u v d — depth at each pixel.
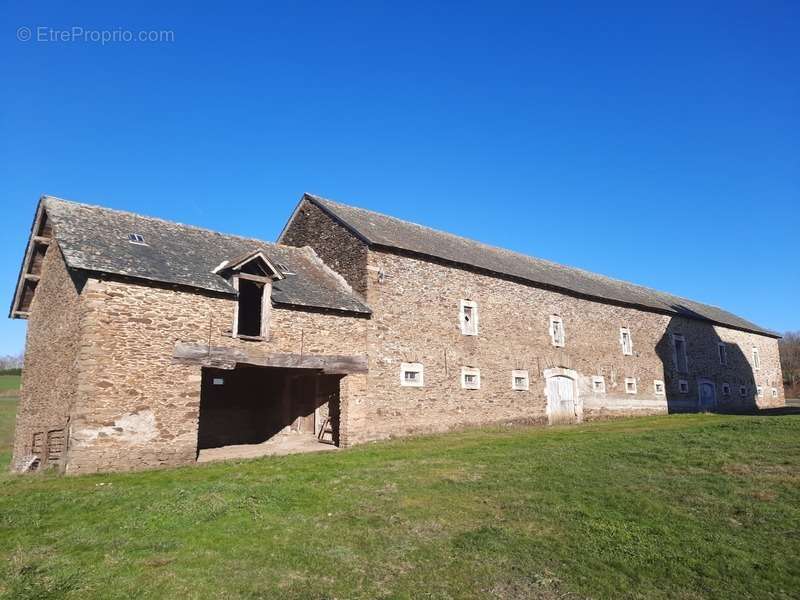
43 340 14.89
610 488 8.46
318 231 19.34
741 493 7.80
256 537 6.80
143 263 13.04
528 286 21.80
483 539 6.62
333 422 16.64
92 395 11.50
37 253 16.17
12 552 6.27
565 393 22.31
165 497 8.55
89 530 7.02
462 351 18.88
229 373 18.97
